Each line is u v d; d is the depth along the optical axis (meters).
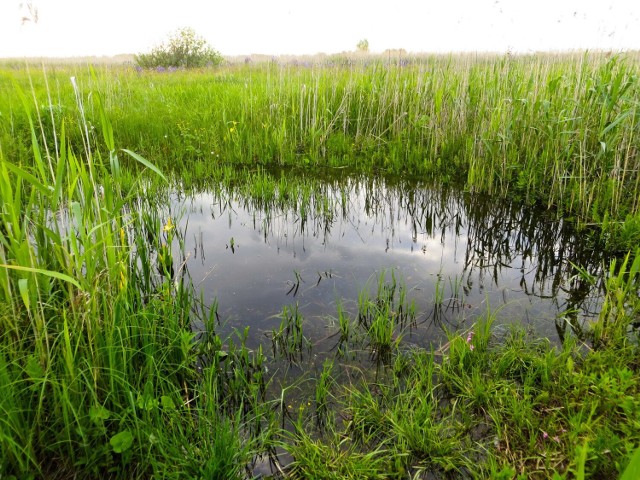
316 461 1.96
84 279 2.09
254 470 1.96
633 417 2.07
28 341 2.16
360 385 2.44
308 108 7.09
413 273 3.66
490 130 5.52
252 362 2.57
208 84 10.97
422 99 7.04
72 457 1.88
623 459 1.83
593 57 5.50
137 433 1.89
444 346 2.72
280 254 3.97
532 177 5.04
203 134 6.88
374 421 2.18
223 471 1.82
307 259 3.89
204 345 2.64
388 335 2.71
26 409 1.87
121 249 2.73
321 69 9.82
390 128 7.10
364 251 4.07
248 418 2.21
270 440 2.03
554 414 2.12
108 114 7.50
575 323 2.96
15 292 2.14
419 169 6.09
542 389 2.35
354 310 3.12
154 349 2.37
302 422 2.20
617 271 3.61
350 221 4.76
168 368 2.38
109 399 2.08
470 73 6.86
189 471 1.83
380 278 3.57
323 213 4.89
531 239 4.35
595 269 3.71
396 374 2.51
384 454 2.04
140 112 7.90
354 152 6.75
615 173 4.33
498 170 5.42
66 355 1.91
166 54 18.56
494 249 4.16
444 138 6.33
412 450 2.03
